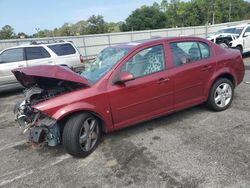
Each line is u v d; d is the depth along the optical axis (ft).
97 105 13.76
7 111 24.43
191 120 17.34
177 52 16.46
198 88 17.10
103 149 14.42
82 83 13.69
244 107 18.98
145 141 14.94
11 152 15.24
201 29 120.16
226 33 49.65
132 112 14.90
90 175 12.16
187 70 16.39
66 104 13.07
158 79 15.34
